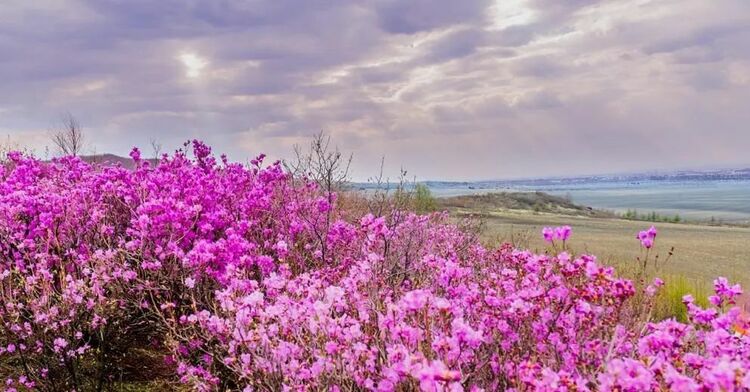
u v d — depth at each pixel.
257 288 4.14
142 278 5.31
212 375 4.31
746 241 20.98
